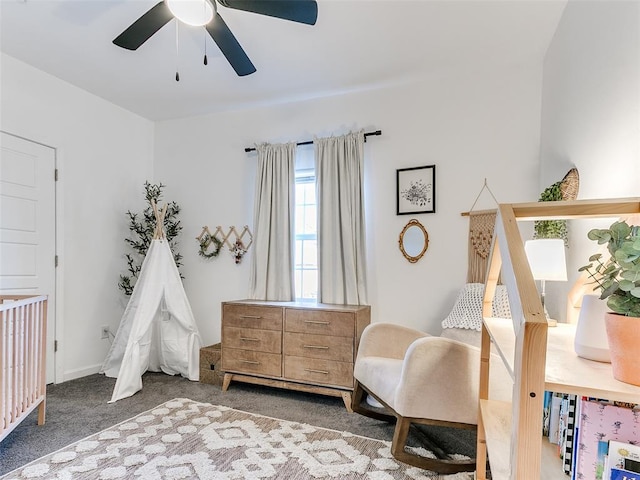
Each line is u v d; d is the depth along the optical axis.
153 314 3.19
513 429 0.80
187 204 4.03
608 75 1.58
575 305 1.51
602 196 1.63
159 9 1.82
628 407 0.92
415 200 3.13
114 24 2.43
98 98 3.56
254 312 3.03
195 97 3.55
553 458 1.12
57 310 3.18
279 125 3.67
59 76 3.16
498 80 2.94
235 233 3.79
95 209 3.53
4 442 2.10
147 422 2.39
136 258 3.94
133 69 3.02
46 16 2.35
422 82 3.17
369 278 3.25
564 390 0.76
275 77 3.13
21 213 2.94
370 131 3.33
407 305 3.13
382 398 2.05
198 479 1.76
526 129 2.85
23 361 2.07
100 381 3.22
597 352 0.91
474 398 1.81
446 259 3.02
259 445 2.09
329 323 2.78
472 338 2.38
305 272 3.60
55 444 2.08
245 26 2.42
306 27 2.43
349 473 1.83
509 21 2.37
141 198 4.02
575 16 2.05
